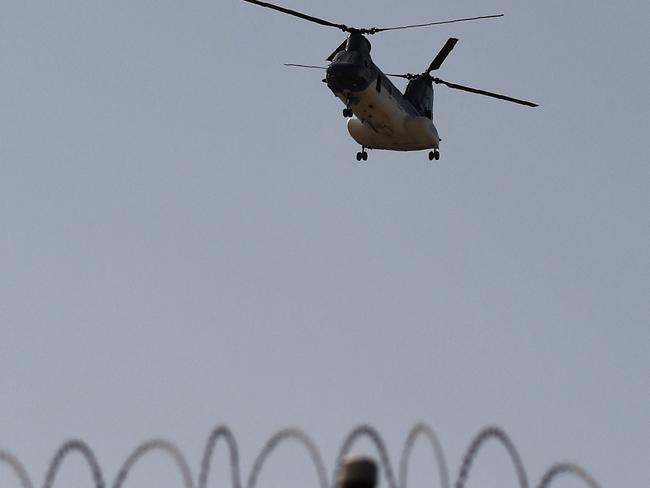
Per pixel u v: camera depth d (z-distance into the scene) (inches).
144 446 1931.6
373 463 1881.2
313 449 1914.4
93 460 1899.6
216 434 1942.7
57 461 1891.0
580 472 1895.9
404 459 1902.1
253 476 1924.2
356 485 1867.6
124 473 1913.1
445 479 1888.5
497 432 1925.4
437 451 1895.9
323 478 1894.7
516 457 1914.4
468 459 1918.1
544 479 1907.0
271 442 1931.6
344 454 1910.7
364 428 1918.1
